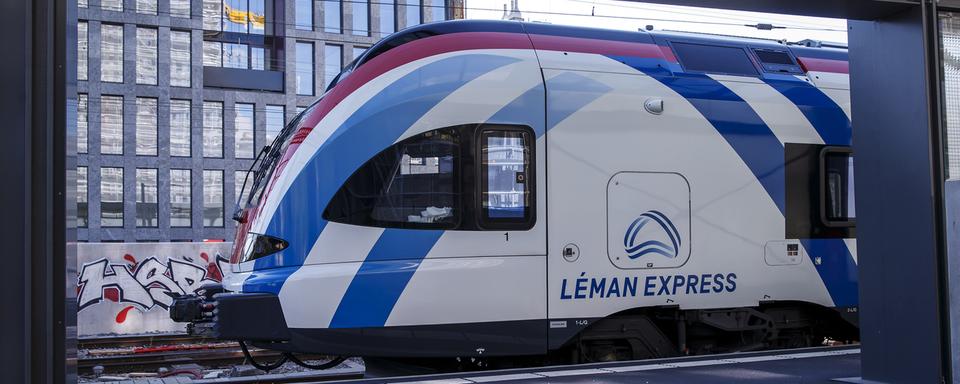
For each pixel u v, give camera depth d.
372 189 7.51
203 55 39.59
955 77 5.38
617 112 8.12
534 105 7.88
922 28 5.30
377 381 6.01
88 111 37.78
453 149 7.66
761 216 8.59
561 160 7.89
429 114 7.65
